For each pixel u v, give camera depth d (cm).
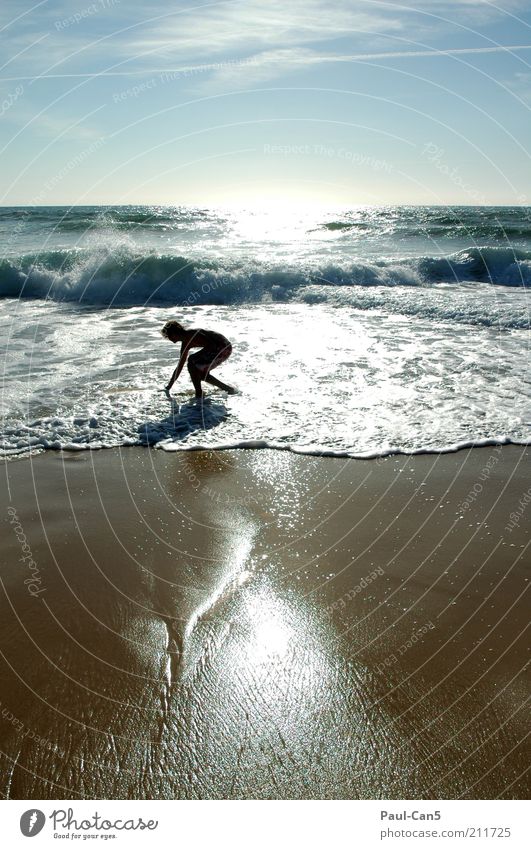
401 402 700
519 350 912
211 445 595
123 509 473
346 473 535
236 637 333
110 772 254
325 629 340
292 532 441
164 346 950
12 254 1702
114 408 683
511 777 251
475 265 1647
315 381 776
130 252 1566
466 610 354
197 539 432
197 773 254
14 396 717
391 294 1395
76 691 294
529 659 313
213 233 2553
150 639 331
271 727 275
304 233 2523
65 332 1045
